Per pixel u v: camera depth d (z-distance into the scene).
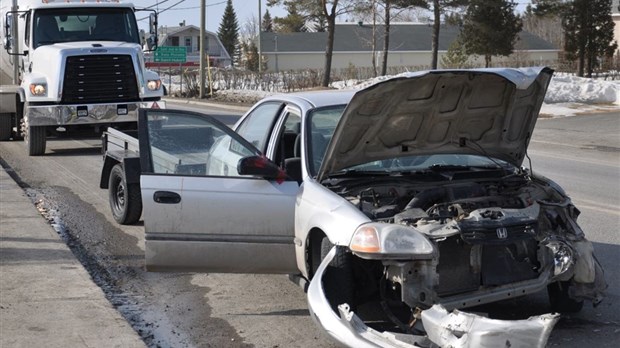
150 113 6.82
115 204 10.19
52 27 17.17
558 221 6.09
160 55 49.75
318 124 6.76
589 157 17.33
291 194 6.32
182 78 52.53
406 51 78.62
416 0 43.53
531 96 6.24
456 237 5.52
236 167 6.65
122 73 16.59
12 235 8.94
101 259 8.50
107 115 16.45
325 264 5.50
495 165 6.88
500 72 5.76
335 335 5.16
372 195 6.04
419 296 5.32
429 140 6.30
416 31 81.06
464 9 44.31
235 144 6.75
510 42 46.12
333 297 5.56
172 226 6.39
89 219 10.42
